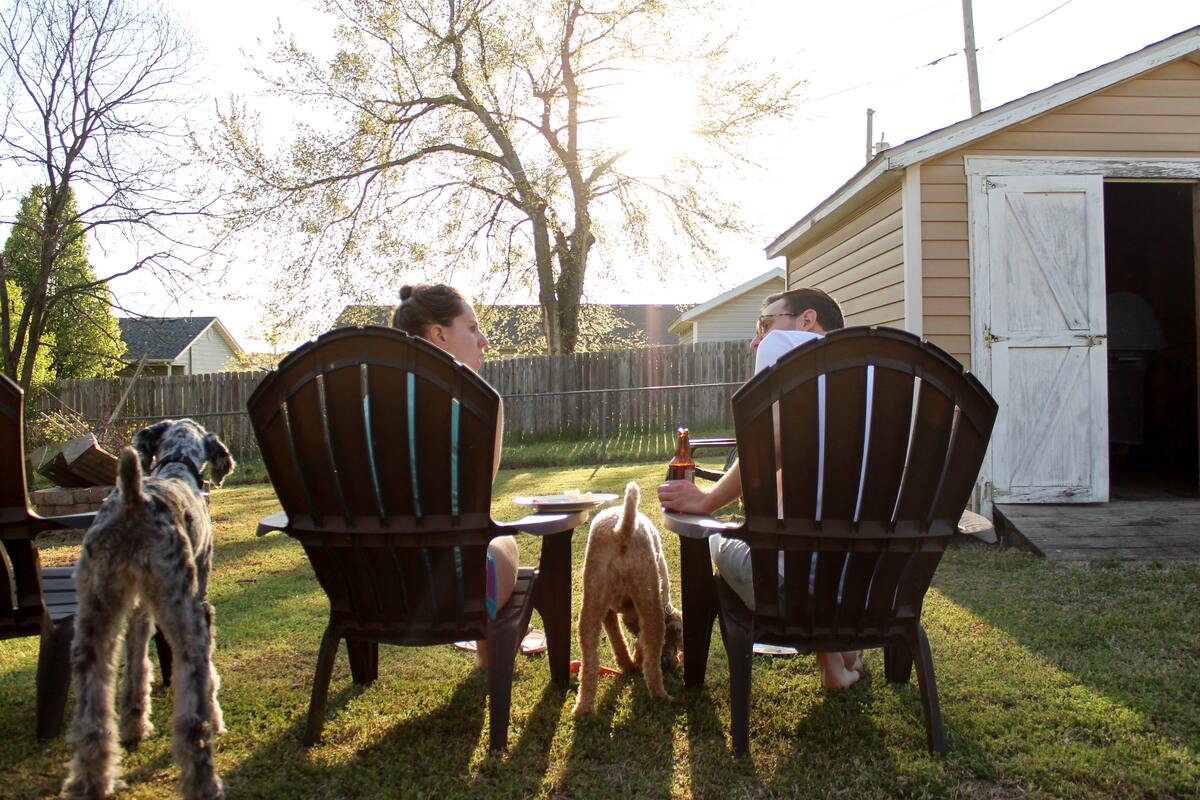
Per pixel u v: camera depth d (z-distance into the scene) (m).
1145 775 2.27
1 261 11.60
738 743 2.45
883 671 3.19
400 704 2.94
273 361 18.97
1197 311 6.76
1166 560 4.82
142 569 2.27
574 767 2.42
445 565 2.49
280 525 2.51
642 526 2.98
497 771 2.39
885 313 6.96
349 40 17.47
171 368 27.34
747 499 2.40
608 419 15.18
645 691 3.04
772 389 2.31
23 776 2.42
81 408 15.46
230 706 2.93
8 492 2.51
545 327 19.05
